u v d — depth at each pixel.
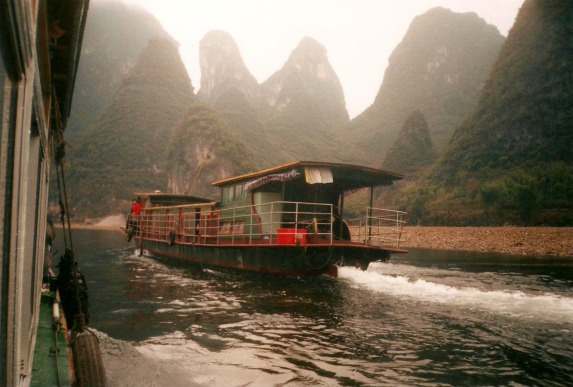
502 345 6.34
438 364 5.46
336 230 15.41
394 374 5.06
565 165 80.38
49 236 8.37
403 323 7.68
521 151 94.31
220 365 5.25
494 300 10.02
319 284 12.33
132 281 13.08
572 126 88.19
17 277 1.77
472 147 106.62
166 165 138.38
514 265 21.44
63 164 5.00
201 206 18.48
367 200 132.12
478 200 80.44
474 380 4.91
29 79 1.78
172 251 19.75
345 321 7.80
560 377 5.04
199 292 11.00
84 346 3.82
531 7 110.38
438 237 45.00
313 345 6.21
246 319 7.91
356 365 5.36
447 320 7.95
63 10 3.37
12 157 1.62
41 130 2.82
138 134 148.75
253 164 127.25
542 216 62.66
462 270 18.45
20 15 1.41
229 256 15.03
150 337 6.56
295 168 13.00
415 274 16.47
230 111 195.88
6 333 1.69
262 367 5.22
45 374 3.41
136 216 24.97
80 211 129.50
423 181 117.94
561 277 15.86
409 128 172.38
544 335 6.93
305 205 14.92
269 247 13.13
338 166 13.28
